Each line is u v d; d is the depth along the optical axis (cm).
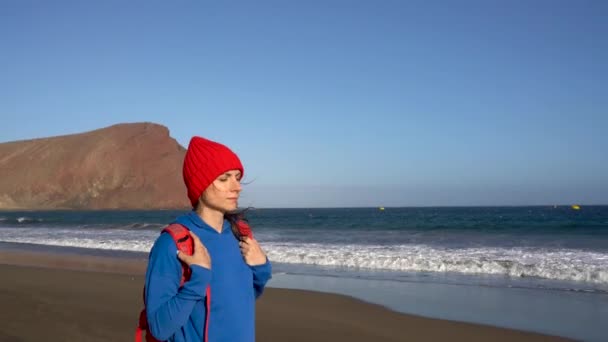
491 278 1148
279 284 1107
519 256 1402
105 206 13912
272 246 1831
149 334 178
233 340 179
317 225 4150
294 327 720
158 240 182
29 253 1825
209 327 177
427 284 1083
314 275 1230
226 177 190
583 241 1997
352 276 1209
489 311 826
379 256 1412
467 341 666
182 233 180
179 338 178
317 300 906
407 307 858
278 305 870
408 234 2672
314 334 683
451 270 1278
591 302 878
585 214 6372
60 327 671
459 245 1853
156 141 15288
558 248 1652
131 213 10831
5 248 2052
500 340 670
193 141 195
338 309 841
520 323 748
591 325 729
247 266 195
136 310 781
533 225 3266
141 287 1003
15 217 8269
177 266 176
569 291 978
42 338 618
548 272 1162
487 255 1439
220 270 182
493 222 3975
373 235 2622
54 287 998
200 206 194
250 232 201
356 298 934
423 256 1431
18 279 1099
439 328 725
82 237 2539
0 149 15700
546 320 764
